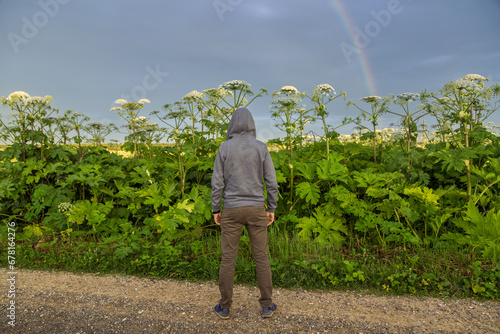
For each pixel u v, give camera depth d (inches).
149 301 133.3
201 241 190.2
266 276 118.2
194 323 116.6
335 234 187.6
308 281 147.4
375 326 113.8
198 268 160.9
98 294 139.9
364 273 148.9
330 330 111.6
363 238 187.0
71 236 203.5
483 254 153.1
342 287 143.9
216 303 131.4
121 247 170.6
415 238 165.6
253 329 112.6
